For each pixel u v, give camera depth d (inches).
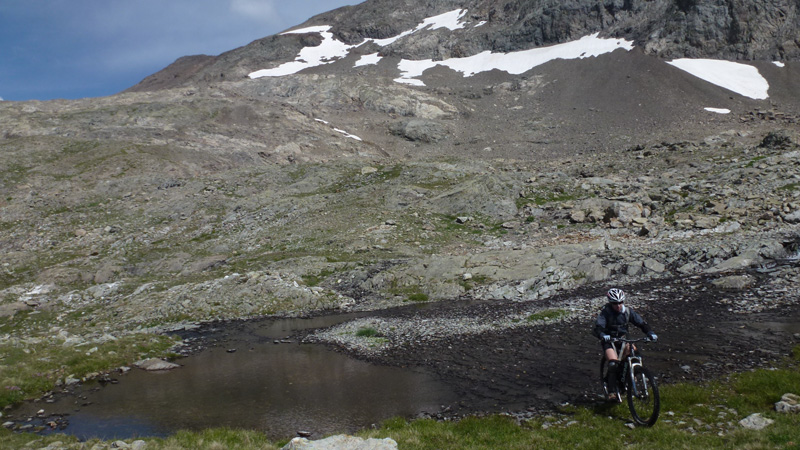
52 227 2162.9
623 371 450.6
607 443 380.5
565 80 5816.9
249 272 1448.1
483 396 567.5
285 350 877.8
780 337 651.5
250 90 6008.9
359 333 940.0
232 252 1824.6
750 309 812.0
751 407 426.0
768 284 942.4
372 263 1520.7
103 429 546.3
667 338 702.5
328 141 4274.1
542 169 2962.6
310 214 2129.7
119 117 4074.8
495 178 2207.2
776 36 5492.1
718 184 1879.9
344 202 2247.8
